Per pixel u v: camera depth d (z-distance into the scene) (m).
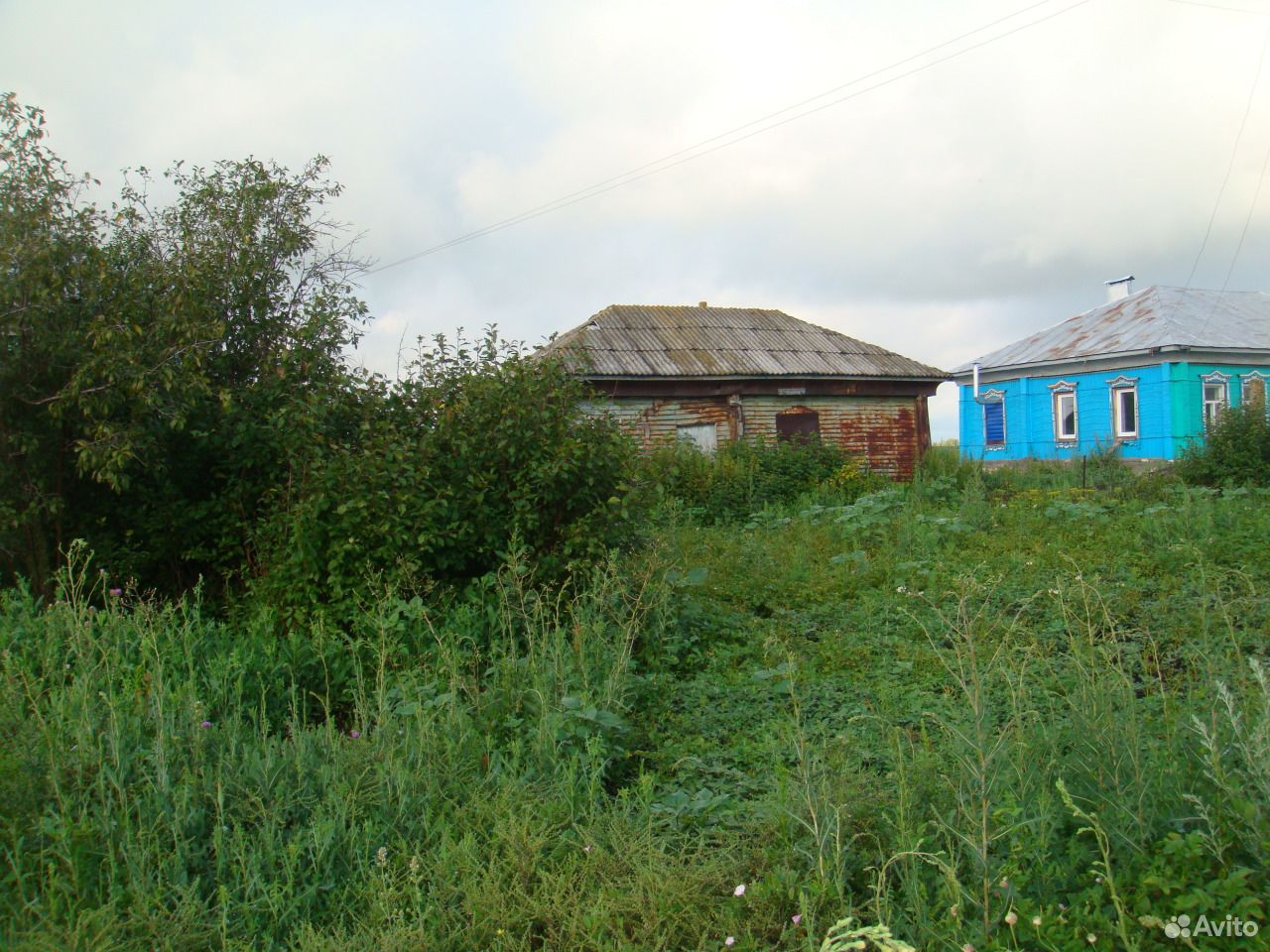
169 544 7.60
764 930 3.00
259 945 3.10
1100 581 7.92
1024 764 3.39
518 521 6.85
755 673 5.76
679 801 4.11
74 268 7.10
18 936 2.92
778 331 20.20
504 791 3.84
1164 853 2.95
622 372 16.83
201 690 5.03
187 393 7.13
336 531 6.48
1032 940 2.79
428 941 3.00
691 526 12.39
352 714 5.47
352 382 7.48
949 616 6.91
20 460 7.10
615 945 2.98
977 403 29.97
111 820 3.44
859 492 16.27
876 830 3.37
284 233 8.30
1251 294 30.22
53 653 5.09
